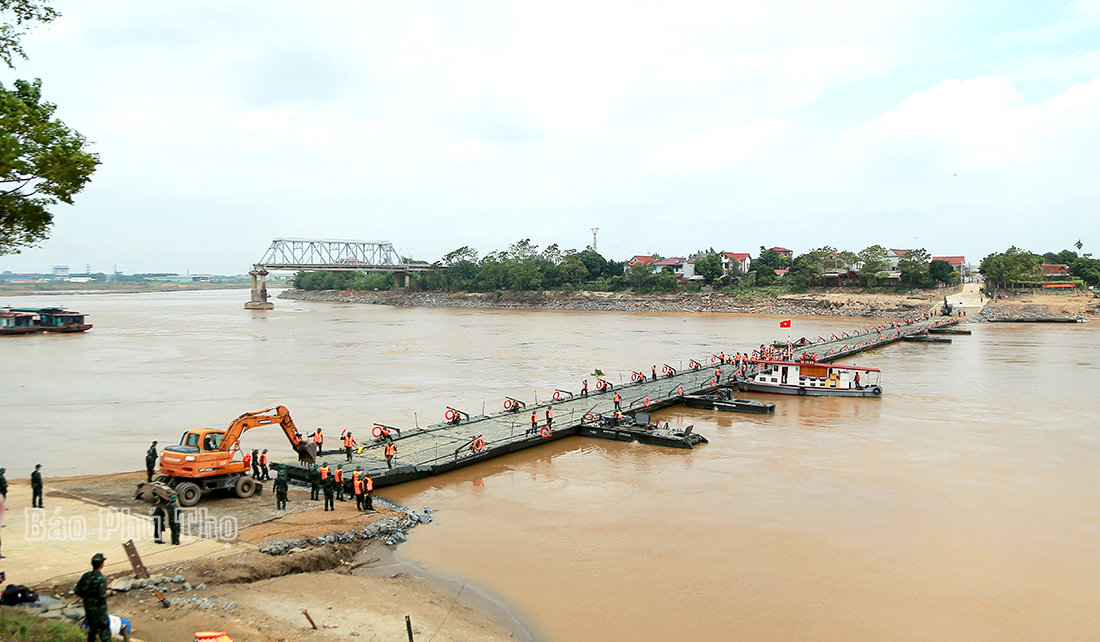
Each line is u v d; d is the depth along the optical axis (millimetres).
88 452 42500
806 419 53219
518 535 29359
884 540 28812
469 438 44094
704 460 41531
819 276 190000
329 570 24609
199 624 17562
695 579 25172
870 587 24578
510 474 38719
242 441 45000
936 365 82000
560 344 103875
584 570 25906
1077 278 185625
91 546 22406
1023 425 50312
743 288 194125
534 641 20594
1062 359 86688
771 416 54344
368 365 80750
